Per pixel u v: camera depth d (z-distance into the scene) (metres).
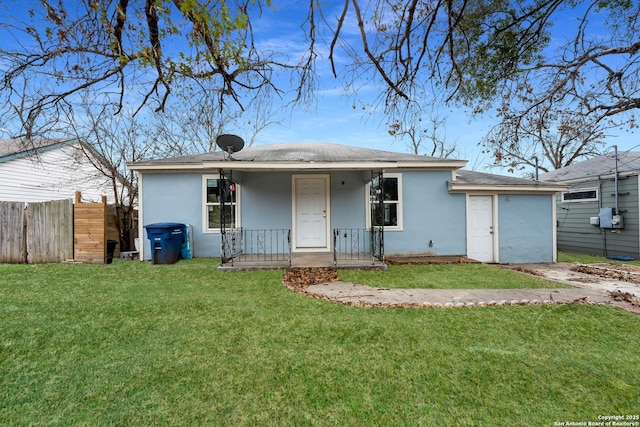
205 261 8.14
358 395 2.33
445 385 2.46
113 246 8.42
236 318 3.88
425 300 4.68
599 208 10.95
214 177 8.89
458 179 9.73
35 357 2.87
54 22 3.40
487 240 9.27
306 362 2.80
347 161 7.14
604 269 7.89
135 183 11.15
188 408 2.17
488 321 3.81
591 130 5.99
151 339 3.26
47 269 6.95
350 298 4.79
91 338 3.27
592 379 2.54
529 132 5.86
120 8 3.33
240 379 2.53
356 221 9.17
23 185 11.28
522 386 2.45
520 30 4.73
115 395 2.31
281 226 9.09
